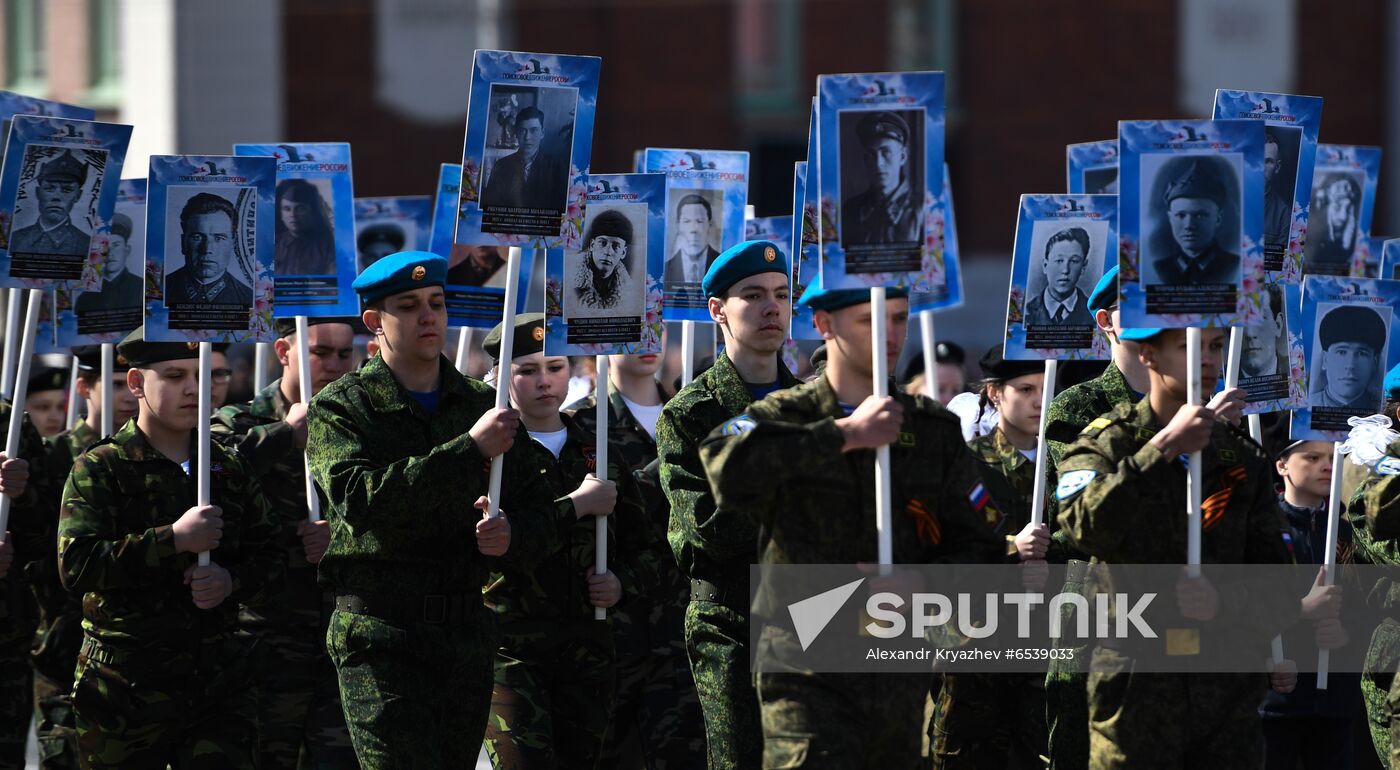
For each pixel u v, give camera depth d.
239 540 21.12
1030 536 21.05
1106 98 74.25
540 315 23.55
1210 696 17.44
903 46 74.75
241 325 21.11
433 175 73.31
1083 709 18.67
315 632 23.75
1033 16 74.38
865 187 17.11
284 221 24.56
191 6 68.12
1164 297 17.83
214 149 69.31
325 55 72.44
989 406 26.36
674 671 23.53
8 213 22.09
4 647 24.69
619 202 21.73
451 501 18.48
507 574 21.59
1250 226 17.88
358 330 28.34
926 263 17.03
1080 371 24.08
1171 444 17.12
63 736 24.88
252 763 20.91
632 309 21.69
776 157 75.69
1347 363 22.17
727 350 20.89
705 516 19.50
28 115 22.16
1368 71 73.38
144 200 25.03
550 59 19.56
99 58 68.06
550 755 21.33
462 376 20.17
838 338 17.22
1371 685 21.67
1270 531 17.78
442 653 19.00
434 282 19.53
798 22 75.00
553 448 23.38
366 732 18.67
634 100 75.06
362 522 18.41
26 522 24.59
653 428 26.42
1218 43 73.81
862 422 16.19
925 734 23.22
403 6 73.06
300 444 23.92
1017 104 74.62
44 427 30.52
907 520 16.80
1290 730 23.09
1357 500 21.34
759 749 19.41
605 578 21.64
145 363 21.03
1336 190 26.39
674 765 23.17
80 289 22.31
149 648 20.38
